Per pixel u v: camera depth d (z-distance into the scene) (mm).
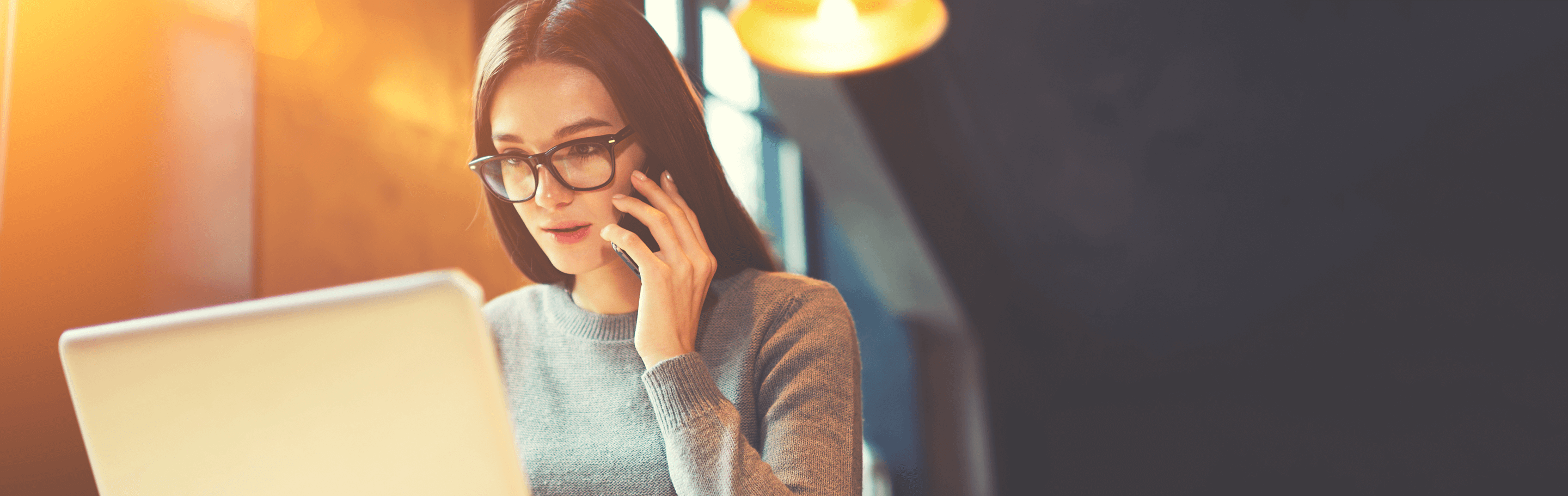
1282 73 4504
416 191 1430
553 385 919
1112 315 6418
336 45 1304
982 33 4340
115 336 509
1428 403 6098
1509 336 5797
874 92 4133
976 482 5832
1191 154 5031
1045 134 4980
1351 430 6348
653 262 790
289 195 1211
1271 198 5246
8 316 1155
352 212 1303
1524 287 5551
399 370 487
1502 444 5883
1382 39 4277
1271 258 5676
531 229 851
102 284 1178
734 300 916
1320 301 5969
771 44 2605
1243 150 4949
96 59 1227
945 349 6074
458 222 1516
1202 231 5551
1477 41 4199
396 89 1408
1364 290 5852
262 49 1192
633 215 816
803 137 4438
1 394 1143
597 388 892
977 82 4605
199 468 515
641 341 784
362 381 489
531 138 815
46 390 1160
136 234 1190
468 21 1581
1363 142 4820
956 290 5461
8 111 1193
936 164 4922
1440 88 4480
